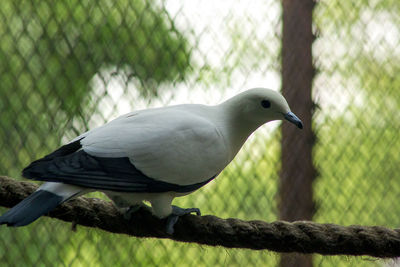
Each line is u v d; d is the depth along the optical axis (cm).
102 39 734
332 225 505
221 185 776
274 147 833
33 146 699
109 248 705
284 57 841
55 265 691
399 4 868
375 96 870
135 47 739
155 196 473
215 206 768
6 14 715
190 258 731
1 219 395
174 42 746
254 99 507
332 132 856
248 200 795
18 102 705
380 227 508
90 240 699
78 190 432
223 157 494
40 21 718
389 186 871
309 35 845
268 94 507
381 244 499
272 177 822
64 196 424
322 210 845
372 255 507
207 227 493
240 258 735
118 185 443
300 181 833
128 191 447
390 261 528
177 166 464
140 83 731
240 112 509
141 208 502
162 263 725
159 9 747
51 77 716
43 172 421
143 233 505
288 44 841
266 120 516
